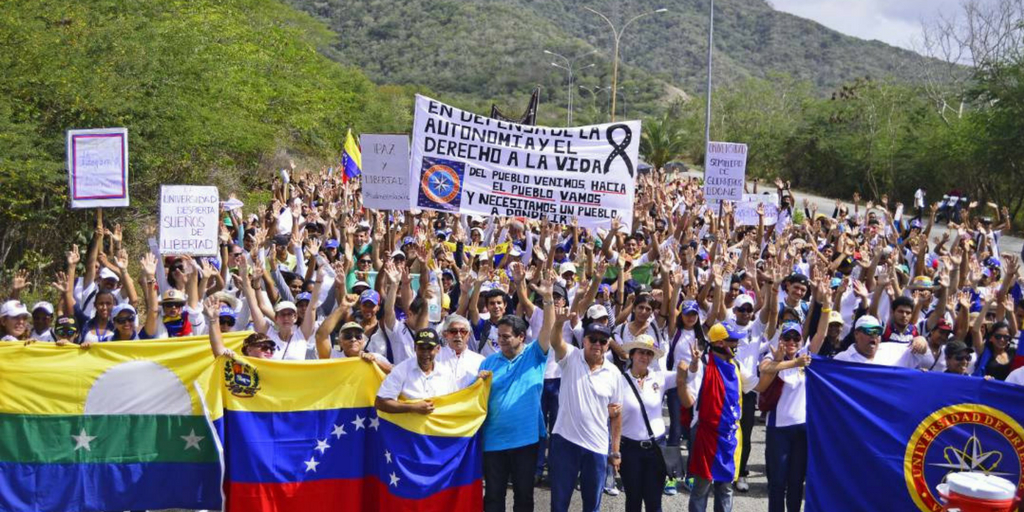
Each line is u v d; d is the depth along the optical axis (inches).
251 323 380.2
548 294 306.0
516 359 310.5
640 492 313.6
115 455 311.0
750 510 355.9
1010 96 1726.1
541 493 373.4
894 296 450.3
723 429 311.0
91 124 750.5
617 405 304.7
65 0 774.5
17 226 717.9
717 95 3442.4
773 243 590.9
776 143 2800.2
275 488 308.0
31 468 309.0
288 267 497.0
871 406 307.3
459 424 305.6
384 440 307.4
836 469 309.0
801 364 311.9
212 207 415.2
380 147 495.2
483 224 681.6
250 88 1169.4
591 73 6441.9
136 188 842.8
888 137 2253.9
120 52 780.6
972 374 378.3
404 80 6186.0
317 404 311.6
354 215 689.0
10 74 684.7
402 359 351.9
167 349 312.7
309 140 1768.0
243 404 309.1
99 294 370.0
